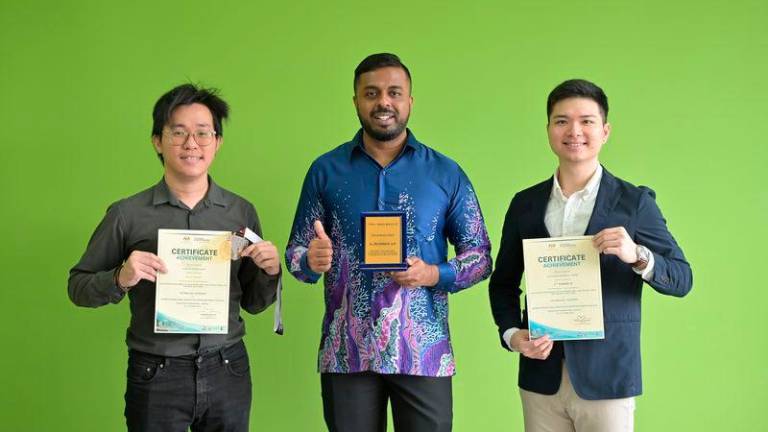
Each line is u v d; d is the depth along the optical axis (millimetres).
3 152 2564
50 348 2559
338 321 2088
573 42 2627
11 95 2572
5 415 2547
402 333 2041
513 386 2611
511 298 2152
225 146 2598
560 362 1962
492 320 2619
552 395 1978
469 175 2619
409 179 2121
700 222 2602
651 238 1938
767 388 2578
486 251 2154
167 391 1954
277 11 2615
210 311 1962
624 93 2621
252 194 2604
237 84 2605
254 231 2184
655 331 2590
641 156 2611
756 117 2602
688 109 2611
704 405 2582
